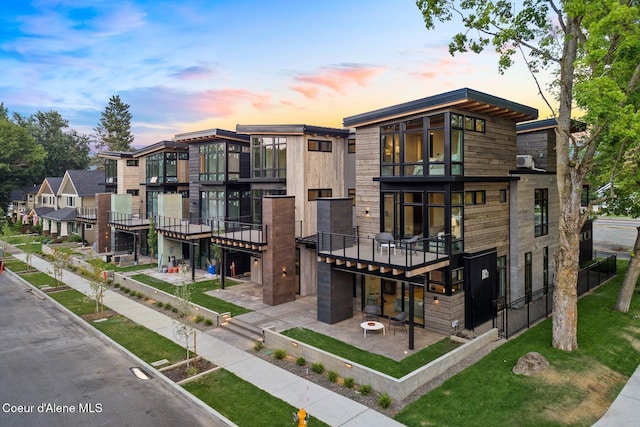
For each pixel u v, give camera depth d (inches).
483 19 520.7
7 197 2074.3
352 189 850.8
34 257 1291.8
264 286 731.4
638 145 542.3
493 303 624.4
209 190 1034.1
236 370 469.1
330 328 597.0
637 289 754.8
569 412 363.9
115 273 922.7
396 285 625.3
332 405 386.6
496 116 645.9
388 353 498.3
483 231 625.6
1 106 2605.8
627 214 703.1
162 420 368.5
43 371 474.9
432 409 372.8
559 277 498.9
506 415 358.9
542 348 498.0
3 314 711.7
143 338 576.1
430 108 563.8
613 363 464.4
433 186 574.6
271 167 846.5
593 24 407.2
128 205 1289.4
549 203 776.9
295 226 783.7
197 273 996.6
